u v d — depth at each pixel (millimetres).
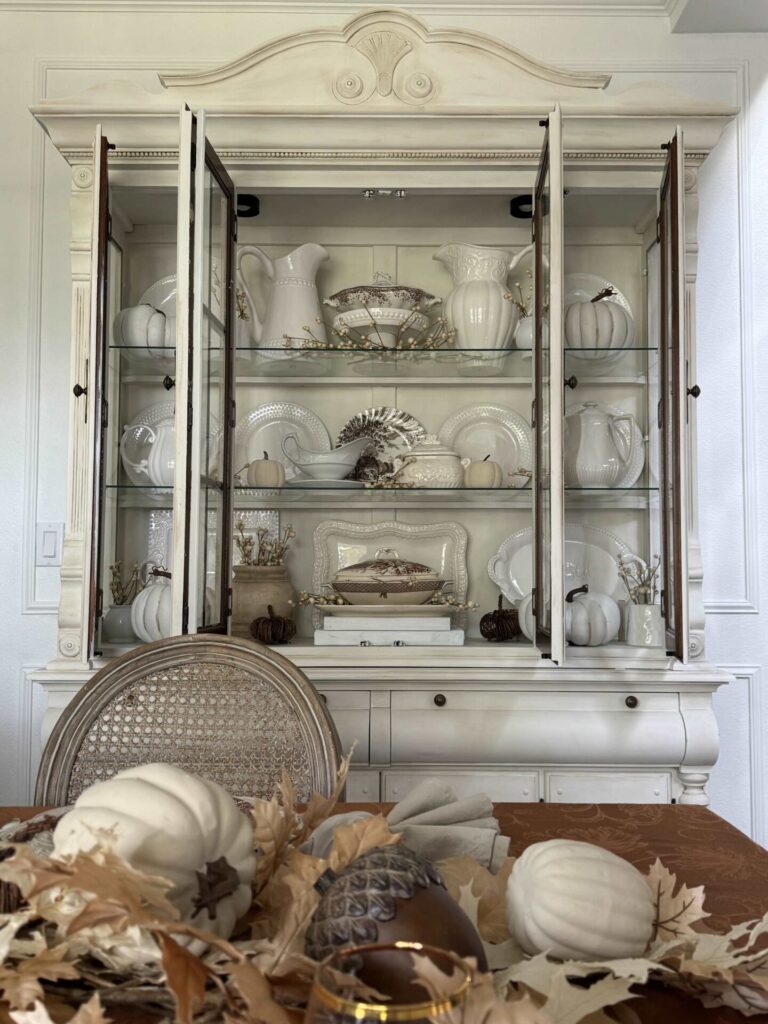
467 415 2508
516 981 486
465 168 2207
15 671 2555
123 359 2203
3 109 2650
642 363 2234
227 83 2172
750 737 2580
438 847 718
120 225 2240
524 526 2479
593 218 2311
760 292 2654
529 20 2689
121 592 2188
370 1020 334
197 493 1940
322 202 2332
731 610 2592
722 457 2623
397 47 2182
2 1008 462
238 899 558
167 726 1206
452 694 2080
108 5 2658
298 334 2344
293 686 1207
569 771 2088
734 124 2674
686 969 503
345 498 2424
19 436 2588
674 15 2633
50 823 716
